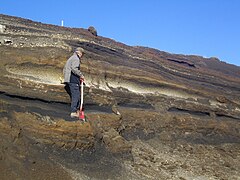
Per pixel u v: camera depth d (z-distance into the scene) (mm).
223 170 11750
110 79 13102
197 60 27047
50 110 9852
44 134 9133
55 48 12008
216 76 21641
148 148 11836
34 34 14227
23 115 9188
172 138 13031
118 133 11148
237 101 17703
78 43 14266
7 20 16344
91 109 11352
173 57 23938
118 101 12531
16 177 7824
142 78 14125
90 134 9812
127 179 9367
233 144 14836
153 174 10031
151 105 13648
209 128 14656
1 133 8523
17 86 9859
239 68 29203
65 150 9281
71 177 8539
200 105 15266
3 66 10312
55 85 10367
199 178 10555
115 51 16328
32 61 10883
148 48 24203
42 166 8422
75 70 10062
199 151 12953
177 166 11070
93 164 9461
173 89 15227
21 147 8555
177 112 14266
